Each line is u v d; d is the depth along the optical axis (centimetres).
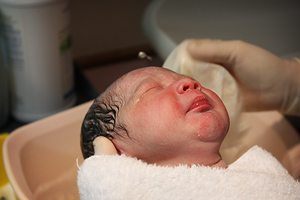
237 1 115
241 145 82
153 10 110
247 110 91
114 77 116
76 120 87
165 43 100
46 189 79
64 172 83
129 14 119
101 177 55
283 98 88
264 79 85
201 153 59
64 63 105
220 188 55
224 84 81
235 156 81
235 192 55
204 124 57
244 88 88
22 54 97
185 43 83
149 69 68
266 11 111
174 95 59
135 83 64
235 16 109
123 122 61
